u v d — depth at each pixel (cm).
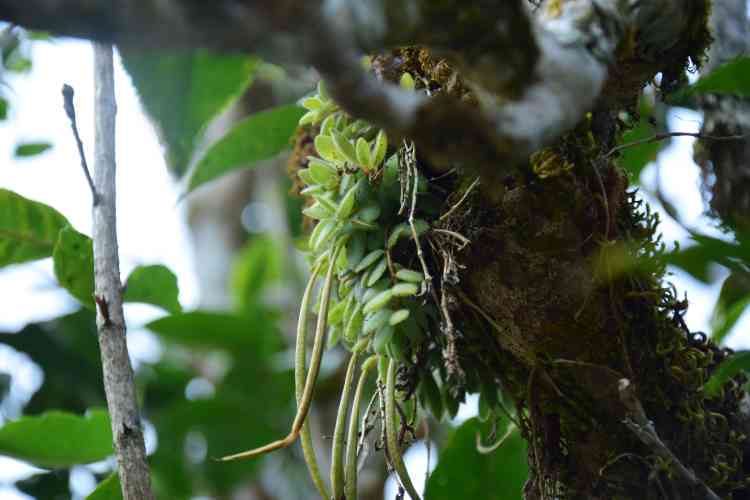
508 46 98
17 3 87
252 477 180
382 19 96
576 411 118
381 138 117
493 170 97
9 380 168
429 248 118
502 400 125
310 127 136
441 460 135
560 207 113
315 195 119
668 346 117
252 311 196
